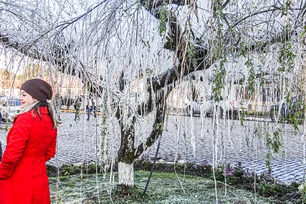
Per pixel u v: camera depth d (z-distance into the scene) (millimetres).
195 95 2350
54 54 2529
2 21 2635
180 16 2096
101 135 2631
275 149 2410
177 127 2455
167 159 5785
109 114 2557
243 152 6074
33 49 2590
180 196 3438
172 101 2680
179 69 2359
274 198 3404
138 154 3398
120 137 3385
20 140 1856
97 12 2248
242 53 1994
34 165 1978
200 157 5938
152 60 2350
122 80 2695
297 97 2088
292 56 1841
